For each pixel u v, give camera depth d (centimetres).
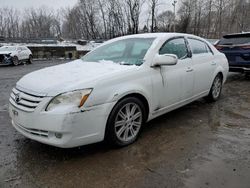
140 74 339
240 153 307
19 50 1722
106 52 422
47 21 6581
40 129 279
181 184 247
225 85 730
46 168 279
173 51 406
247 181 250
